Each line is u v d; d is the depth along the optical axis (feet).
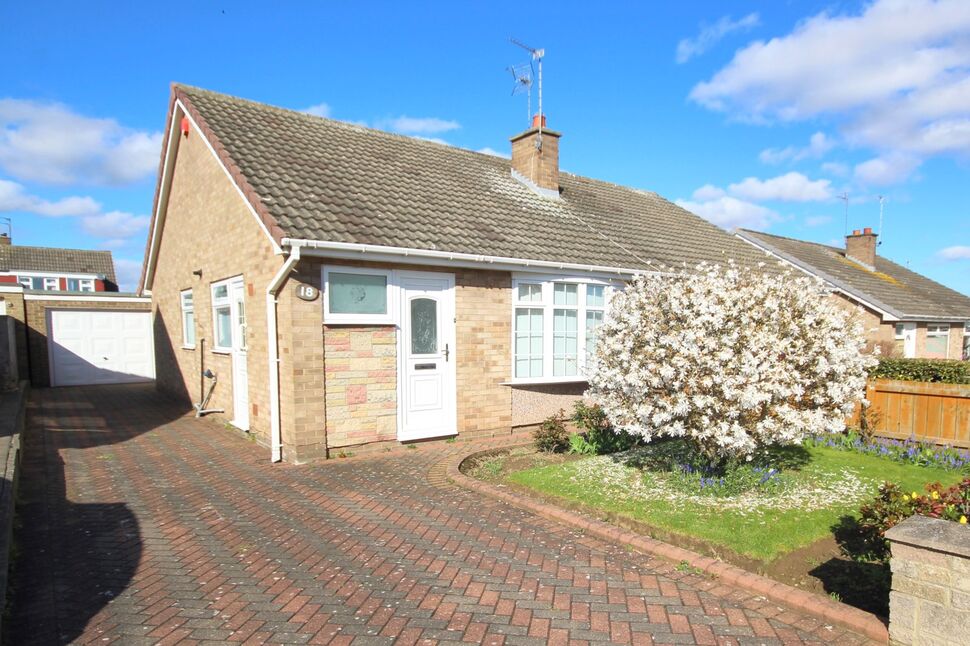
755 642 11.66
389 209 30.78
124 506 20.22
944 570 10.26
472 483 22.44
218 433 32.89
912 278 94.22
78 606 13.24
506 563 15.43
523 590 13.89
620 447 28.17
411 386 29.25
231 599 13.56
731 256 49.80
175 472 24.67
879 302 66.64
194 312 40.40
